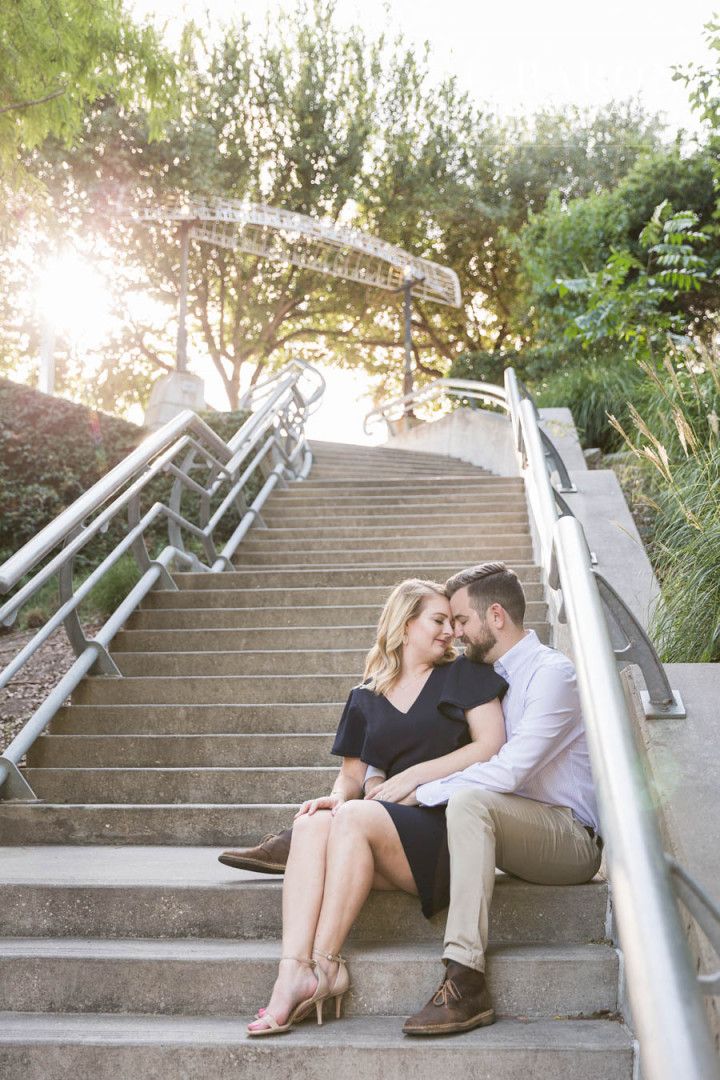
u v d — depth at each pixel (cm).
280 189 2334
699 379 603
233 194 2216
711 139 842
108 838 366
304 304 2664
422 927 278
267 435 924
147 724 443
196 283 2397
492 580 296
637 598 399
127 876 302
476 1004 238
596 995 250
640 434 641
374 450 1472
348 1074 227
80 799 395
